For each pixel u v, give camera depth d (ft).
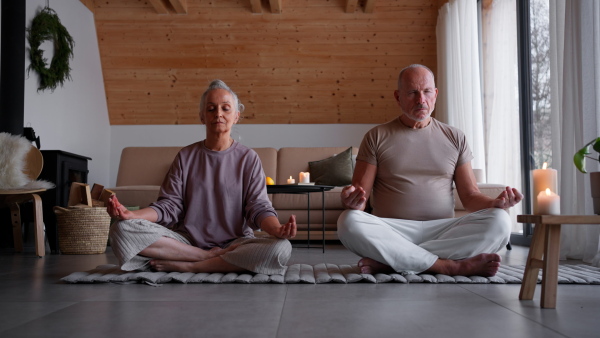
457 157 8.16
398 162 7.98
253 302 5.41
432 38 19.80
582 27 9.95
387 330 4.13
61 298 5.71
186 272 7.39
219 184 7.82
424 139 8.05
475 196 7.90
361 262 7.32
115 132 21.35
